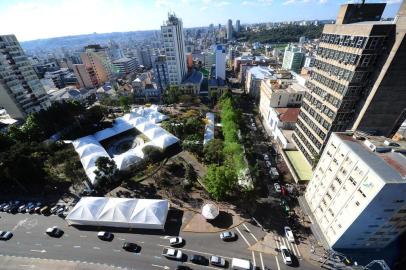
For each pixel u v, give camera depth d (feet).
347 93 197.06
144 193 245.65
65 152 280.92
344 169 164.76
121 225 205.57
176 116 447.42
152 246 188.96
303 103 277.44
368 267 168.04
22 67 416.05
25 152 266.98
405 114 192.95
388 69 170.60
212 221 209.46
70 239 197.98
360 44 177.37
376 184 132.26
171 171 278.05
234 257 178.29
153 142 323.78
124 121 399.03
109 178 256.32
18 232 207.10
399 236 184.34
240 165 247.09
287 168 281.95
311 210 215.51
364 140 169.78
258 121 434.30
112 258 180.86
